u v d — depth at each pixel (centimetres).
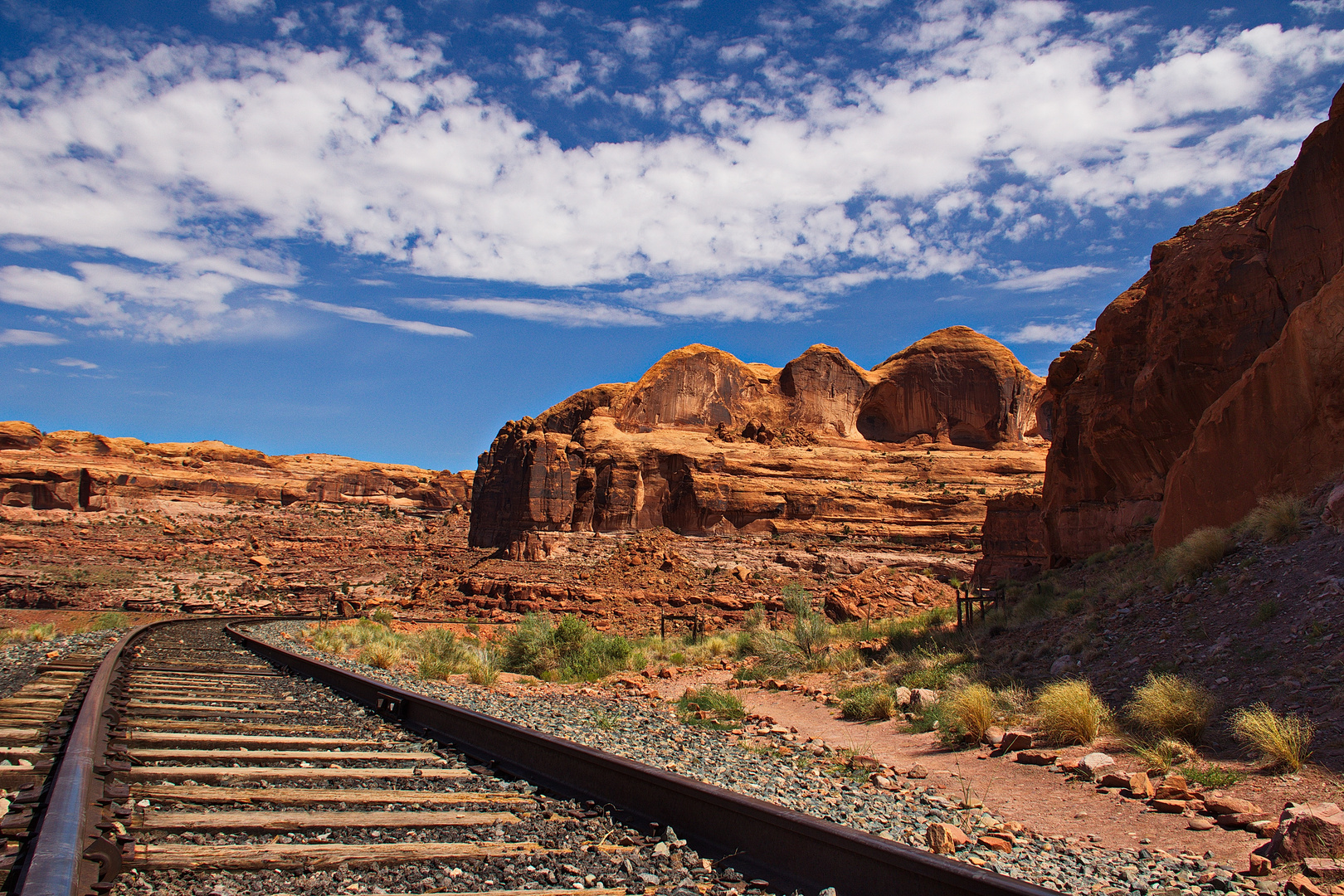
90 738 649
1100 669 1418
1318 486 1509
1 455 15362
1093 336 3528
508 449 10925
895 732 1421
